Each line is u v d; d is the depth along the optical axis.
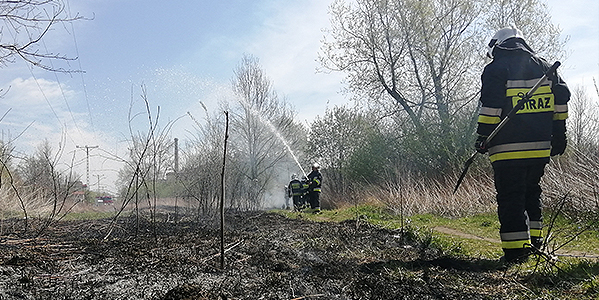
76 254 5.39
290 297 3.53
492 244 6.21
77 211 17.45
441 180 18.20
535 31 21.27
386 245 6.38
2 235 7.05
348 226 9.00
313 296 3.55
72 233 8.02
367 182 21.94
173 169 10.56
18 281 3.74
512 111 4.57
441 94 22.94
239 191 13.05
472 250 5.70
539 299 3.42
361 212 12.91
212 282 3.93
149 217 11.99
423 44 23.55
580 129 14.66
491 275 4.22
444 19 22.75
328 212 14.64
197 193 10.80
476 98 21.73
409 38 23.72
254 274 4.34
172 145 9.25
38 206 11.95
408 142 21.14
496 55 4.94
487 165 15.77
